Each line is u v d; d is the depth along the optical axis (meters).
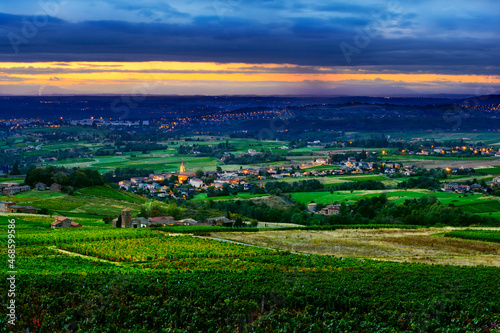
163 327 51.12
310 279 71.56
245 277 72.88
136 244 107.69
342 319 52.91
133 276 70.19
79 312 53.38
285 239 118.88
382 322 53.72
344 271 79.00
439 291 65.94
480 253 102.31
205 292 62.56
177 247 103.94
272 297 61.00
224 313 55.75
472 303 60.28
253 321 53.47
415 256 98.19
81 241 112.25
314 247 108.06
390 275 76.00
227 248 103.44
